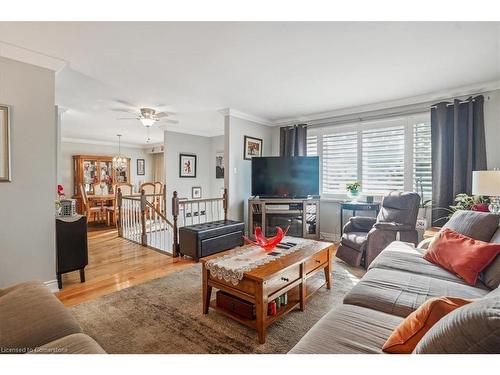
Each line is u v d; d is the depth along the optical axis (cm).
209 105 430
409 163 403
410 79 312
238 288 196
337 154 475
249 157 502
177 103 416
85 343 107
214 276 208
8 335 115
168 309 226
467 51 245
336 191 477
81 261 285
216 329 196
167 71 291
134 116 498
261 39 224
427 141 387
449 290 159
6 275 234
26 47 233
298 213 462
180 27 205
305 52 247
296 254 233
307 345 111
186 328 197
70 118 515
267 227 482
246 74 300
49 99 255
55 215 272
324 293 257
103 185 739
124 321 207
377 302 147
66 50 240
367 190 442
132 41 226
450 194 353
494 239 192
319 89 350
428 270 194
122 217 514
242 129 486
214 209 589
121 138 768
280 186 474
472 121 336
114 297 250
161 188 661
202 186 697
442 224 355
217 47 237
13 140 235
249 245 264
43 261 255
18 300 141
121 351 171
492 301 73
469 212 225
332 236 482
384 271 192
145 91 359
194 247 361
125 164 807
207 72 294
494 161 330
